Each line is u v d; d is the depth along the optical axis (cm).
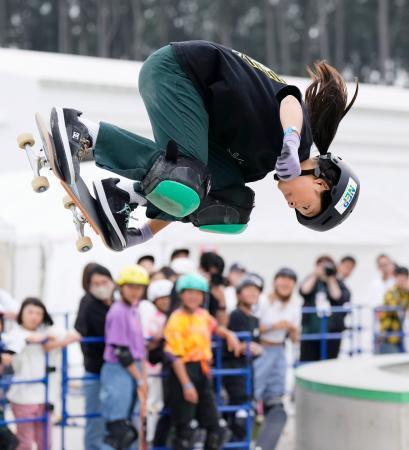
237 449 1627
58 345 1488
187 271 1872
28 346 1476
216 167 735
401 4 10881
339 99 738
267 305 1778
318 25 11400
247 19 11519
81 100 2498
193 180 674
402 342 2172
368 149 2848
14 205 2159
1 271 2081
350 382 1328
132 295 1476
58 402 1897
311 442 1360
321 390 1341
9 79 2464
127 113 2545
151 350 1580
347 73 11406
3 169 2448
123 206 723
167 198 671
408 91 3375
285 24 10919
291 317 1769
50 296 2142
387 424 1259
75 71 2572
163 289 1652
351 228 2505
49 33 11575
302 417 1397
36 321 1483
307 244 2517
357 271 2584
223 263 1711
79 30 11456
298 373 1438
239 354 1628
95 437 1525
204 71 692
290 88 688
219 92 686
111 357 1467
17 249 2153
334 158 730
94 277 1540
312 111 742
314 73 752
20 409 1466
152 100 699
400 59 11288
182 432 1502
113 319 1470
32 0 11500
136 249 2217
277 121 699
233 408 1608
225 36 11394
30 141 714
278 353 1761
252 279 1691
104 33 10588
